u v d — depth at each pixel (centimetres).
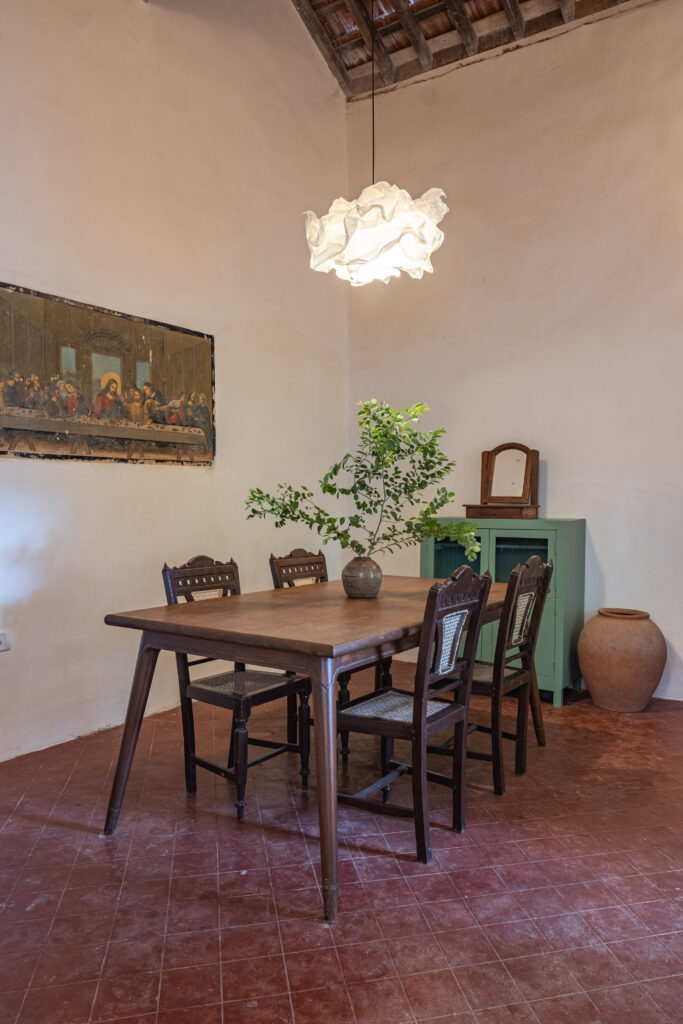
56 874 222
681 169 419
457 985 170
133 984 171
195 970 176
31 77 333
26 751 331
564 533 406
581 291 453
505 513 446
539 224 468
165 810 269
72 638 352
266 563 475
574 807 272
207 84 430
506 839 246
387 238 269
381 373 539
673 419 422
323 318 530
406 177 526
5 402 321
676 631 422
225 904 205
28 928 193
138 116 387
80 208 355
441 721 241
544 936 189
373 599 300
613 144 441
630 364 436
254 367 464
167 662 409
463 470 502
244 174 457
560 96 459
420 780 230
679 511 421
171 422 403
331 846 198
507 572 474
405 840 246
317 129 524
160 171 399
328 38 520
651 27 428
